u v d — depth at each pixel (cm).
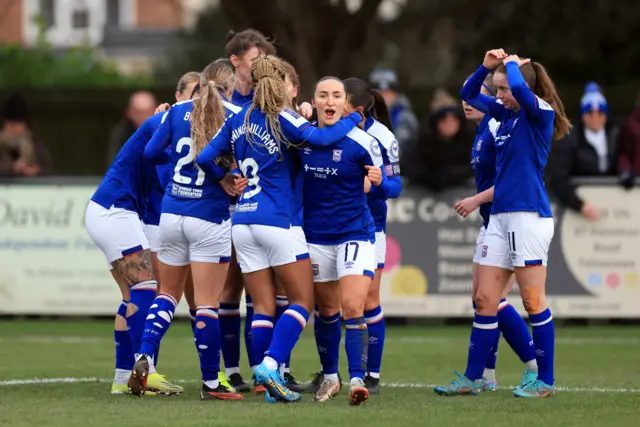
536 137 2684
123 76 11962
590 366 3516
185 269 2741
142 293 2792
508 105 2708
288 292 2577
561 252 4712
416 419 2277
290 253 2539
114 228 2789
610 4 9612
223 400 2627
